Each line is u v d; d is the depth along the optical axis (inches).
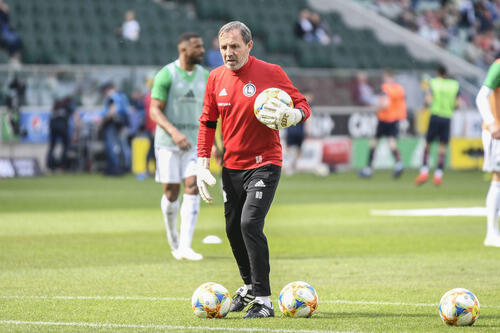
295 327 668.1
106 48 3641.7
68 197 2210.9
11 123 3063.5
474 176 3255.4
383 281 948.0
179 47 1160.8
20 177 3002.0
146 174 3026.6
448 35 4667.8
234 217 765.9
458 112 3700.8
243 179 756.0
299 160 3410.4
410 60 4296.3
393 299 823.1
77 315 726.5
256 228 727.7
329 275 995.9
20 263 1093.1
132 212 1845.5
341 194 2373.3
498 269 1044.5
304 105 753.0
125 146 3159.5
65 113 3065.9
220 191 2576.3
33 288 888.3
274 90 737.0
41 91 3112.7
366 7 4643.2
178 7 4099.4
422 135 3671.3
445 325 681.0
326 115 3486.7
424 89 3619.6
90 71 3171.8
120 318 712.4
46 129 3132.4
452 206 2003.0
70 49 3572.8
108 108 3041.3
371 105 3587.6
